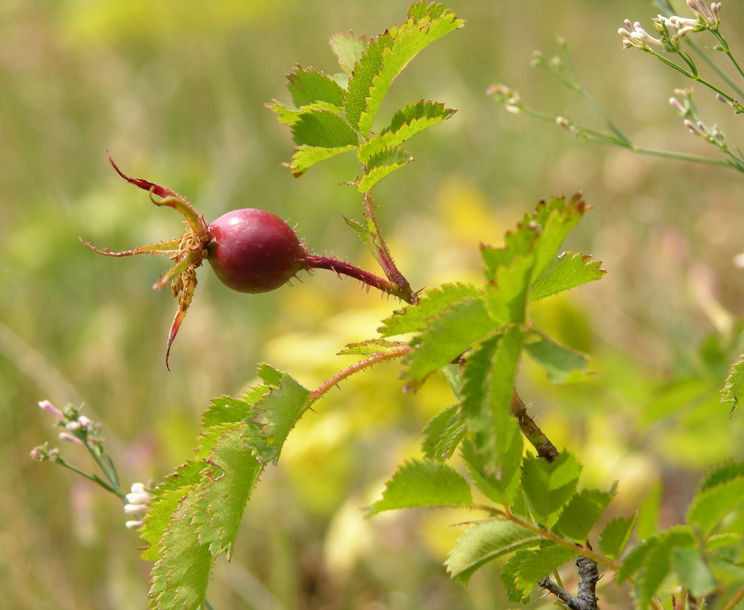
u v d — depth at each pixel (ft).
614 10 3.64
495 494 1.13
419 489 1.12
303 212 3.26
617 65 3.43
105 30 3.79
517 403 1.15
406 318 1.12
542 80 3.59
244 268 1.16
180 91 3.79
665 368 2.11
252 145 3.36
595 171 2.83
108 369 2.49
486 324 1.09
